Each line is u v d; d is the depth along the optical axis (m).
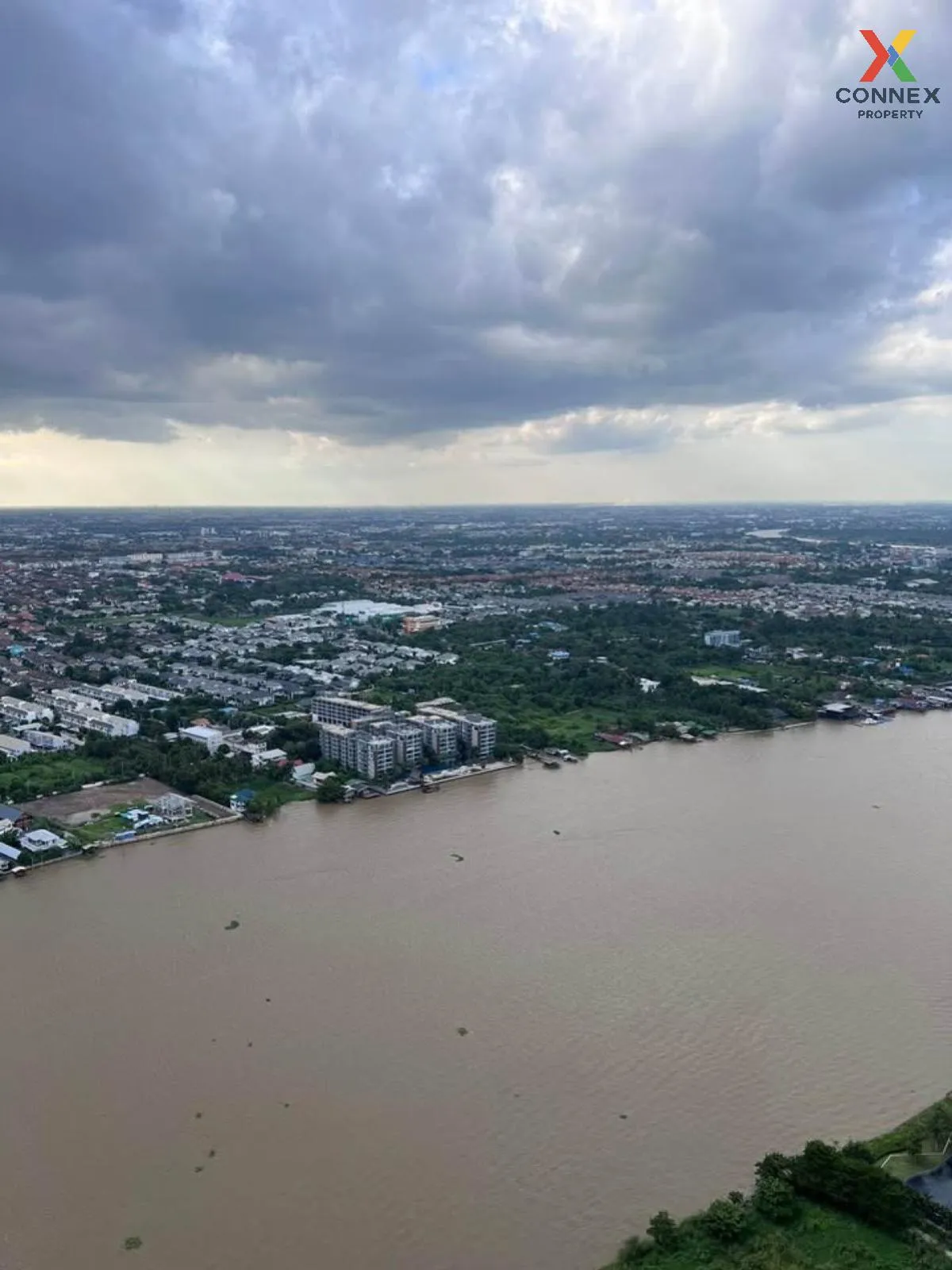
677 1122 149.75
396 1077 159.75
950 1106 147.12
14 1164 141.38
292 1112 151.75
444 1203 134.38
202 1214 132.62
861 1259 121.44
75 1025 173.75
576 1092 156.38
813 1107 153.12
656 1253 123.38
